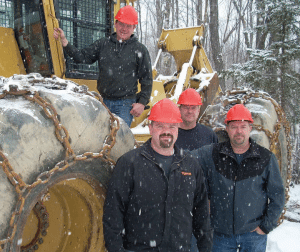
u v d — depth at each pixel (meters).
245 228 2.65
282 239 4.03
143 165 2.06
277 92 8.32
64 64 2.96
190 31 5.92
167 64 13.22
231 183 2.64
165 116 2.04
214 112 4.09
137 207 2.05
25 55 3.01
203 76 5.59
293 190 7.39
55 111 1.72
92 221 2.16
